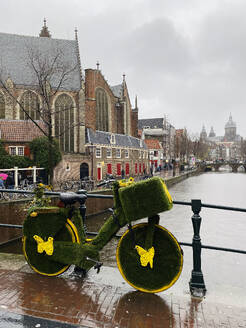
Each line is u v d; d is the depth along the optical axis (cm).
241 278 850
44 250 314
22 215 1275
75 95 3506
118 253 294
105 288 299
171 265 276
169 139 6806
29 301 267
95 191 1773
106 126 4178
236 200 2573
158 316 245
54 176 2400
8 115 3194
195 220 305
